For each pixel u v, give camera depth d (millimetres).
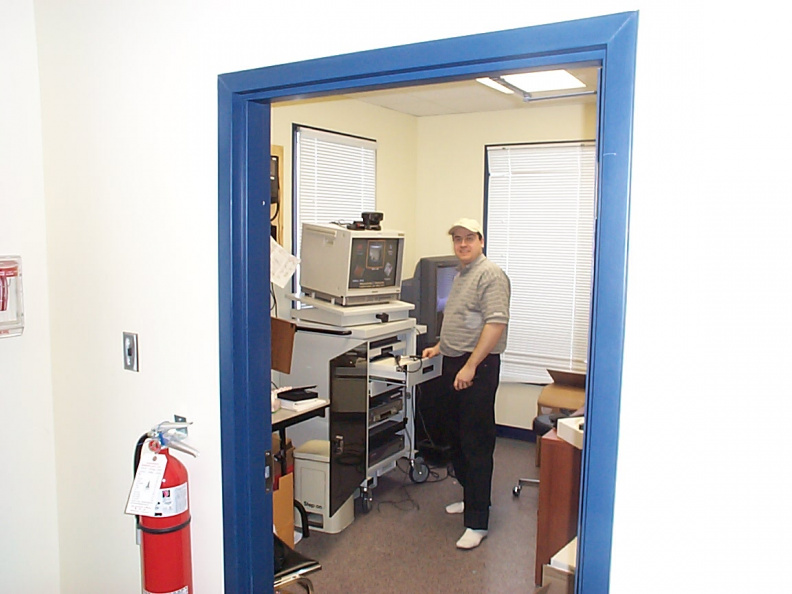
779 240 971
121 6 1702
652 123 1043
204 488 1718
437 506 3516
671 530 1086
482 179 4625
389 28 1303
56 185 1906
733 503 1036
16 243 1882
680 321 1048
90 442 1939
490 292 2951
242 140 1572
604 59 1087
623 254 1073
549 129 4367
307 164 3781
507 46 1157
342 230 3227
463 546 3004
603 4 1072
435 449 4047
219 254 1597
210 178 1605
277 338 2781
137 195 1739
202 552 1748
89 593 2018
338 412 3113
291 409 2727
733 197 995
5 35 1815
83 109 1815
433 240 4867
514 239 4559
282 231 3545
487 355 2959
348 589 2646
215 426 1670
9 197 1854
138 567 1876
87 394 1928
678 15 1013
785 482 997
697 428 1051
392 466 3873
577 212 4336
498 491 3736
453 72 1265
